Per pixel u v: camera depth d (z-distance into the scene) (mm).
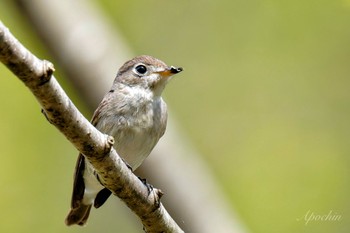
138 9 13688
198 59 13875
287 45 13445
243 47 13734
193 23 13938
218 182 11883
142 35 13750
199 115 13523
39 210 12438
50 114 6574
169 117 11820
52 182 12562
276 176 11938
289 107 13352
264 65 13586
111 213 13625
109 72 11250
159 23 13891
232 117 13398
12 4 11531
